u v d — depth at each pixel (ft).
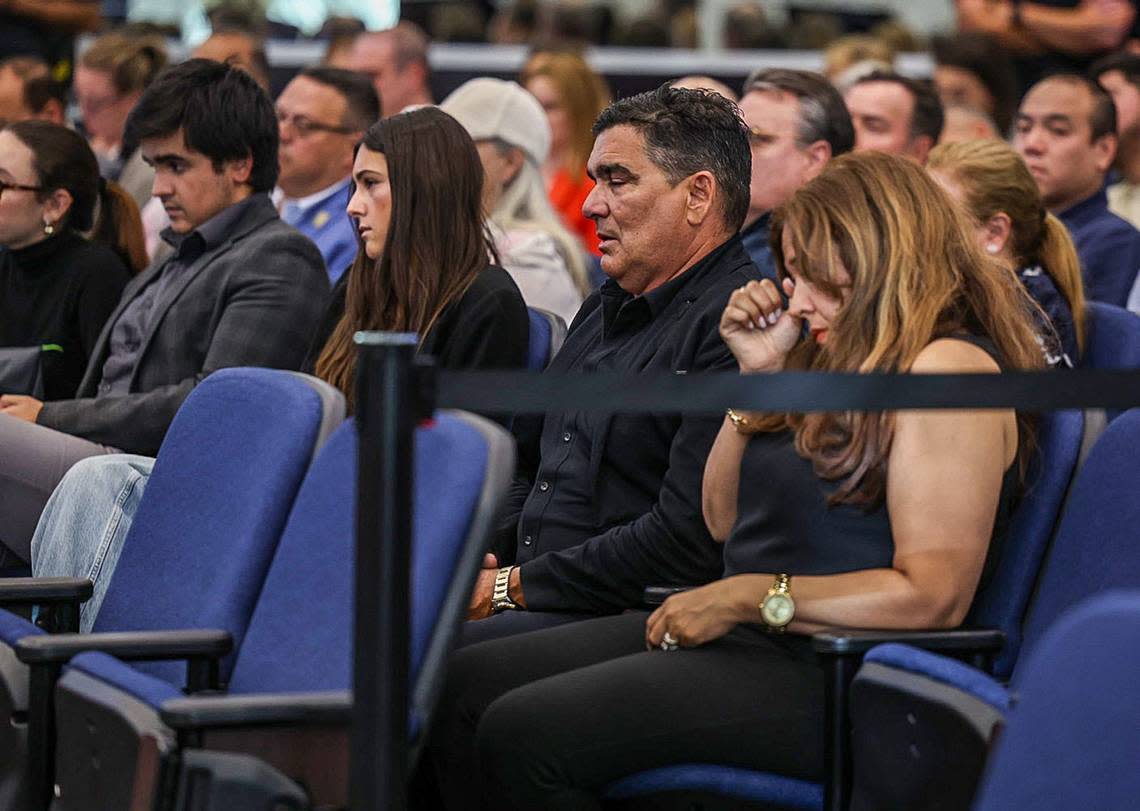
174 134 30.68
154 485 22.49
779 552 20.54
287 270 30.45
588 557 23.52
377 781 14.78
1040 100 37.47
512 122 35.50
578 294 34.68
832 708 18.48
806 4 64.44
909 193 20.49
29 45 50.26
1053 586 19.67
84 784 18.04
